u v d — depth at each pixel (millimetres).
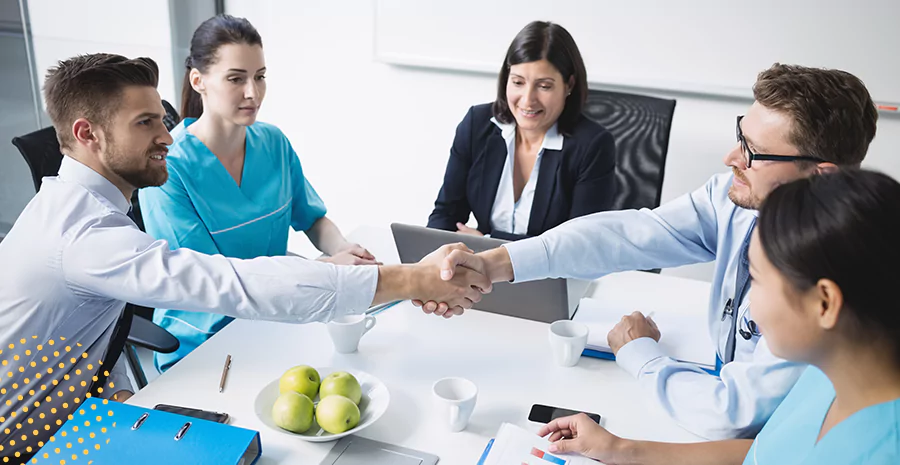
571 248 1498
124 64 1396
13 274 1322
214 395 1290
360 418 1210
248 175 2029
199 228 1910
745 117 1291
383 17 3150
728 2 2688
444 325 1560
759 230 767
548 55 2029
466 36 3059
